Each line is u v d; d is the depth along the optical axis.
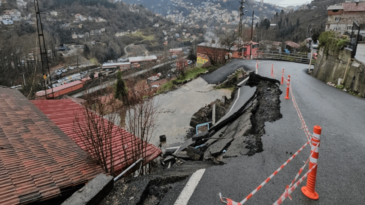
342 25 32.03
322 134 6.04
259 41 60.00
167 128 12.80
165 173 4.49
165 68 63.44
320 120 7.01
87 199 3.28
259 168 4.46
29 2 166.00
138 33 192.50
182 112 14.73
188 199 3.60
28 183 4.19
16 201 3.67
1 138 5.61
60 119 8.63
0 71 57.22
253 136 5.98
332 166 4.50
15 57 64.25
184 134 12.03
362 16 30.50
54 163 5.11
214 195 3.67
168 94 17.98
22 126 6.72
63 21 161.00
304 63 22.48
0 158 4.74
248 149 5.28
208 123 11.10
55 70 90.75
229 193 3.70
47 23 144.88
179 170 4.77
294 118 7.24
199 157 6.27
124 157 6.34
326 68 13.27
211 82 19.28
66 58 104.38
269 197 3.56
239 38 30.55
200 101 16.31
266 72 15.97
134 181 4.02
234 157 5.02
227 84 18.39
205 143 7.70
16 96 9.56
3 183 4.01
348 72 10.91
